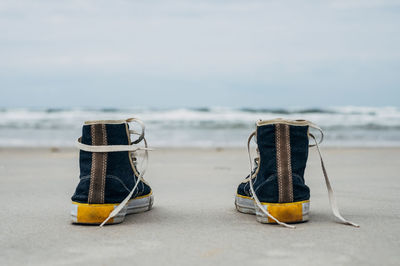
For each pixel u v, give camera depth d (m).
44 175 1.39
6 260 0.59
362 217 0.81
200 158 1.96
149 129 4.29
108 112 6.52
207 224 0.77
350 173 1.42
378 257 0.59
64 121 5.07
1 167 1.61
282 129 0.77
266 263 0.58
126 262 0.58
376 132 4.02
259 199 0.78
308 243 0.65
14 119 5.38
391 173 1.41
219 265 0.57
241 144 2.94
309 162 1.78
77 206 0.76
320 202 0.96
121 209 0.77
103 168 0.76
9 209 0.89
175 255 0.61
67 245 0.65
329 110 6.66
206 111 6.37
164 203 0.95
